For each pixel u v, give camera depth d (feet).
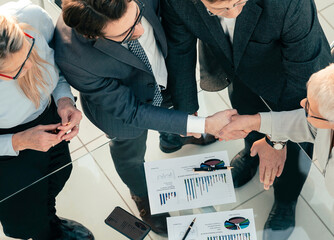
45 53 6.04
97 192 6.85
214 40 6.39
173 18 6.27
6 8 5.76
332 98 4.83
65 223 6.76
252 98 7.07
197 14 6.03
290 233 6.39
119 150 6.98
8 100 6.05
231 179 6.68
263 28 5.92
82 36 5.46
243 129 6.57
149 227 6.58
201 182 6.70
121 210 6.73
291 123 6.31
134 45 5.84
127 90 6.34
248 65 6.85
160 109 6.48
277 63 6.81
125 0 4.72
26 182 7.23
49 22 6.13
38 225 6.72
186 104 7.29
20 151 7.13
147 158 6.89
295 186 6.58
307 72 6.23
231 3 4.97
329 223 6.40
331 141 5.66
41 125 6.54
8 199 6.87
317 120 5.31
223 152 6.82
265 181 6.63
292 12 5.60
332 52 7.23
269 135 6.54
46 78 6.26
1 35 5.02
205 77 7.45
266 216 6.47
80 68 5.73
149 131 7.08
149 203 6.67
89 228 6.70
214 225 6.46
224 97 7.18
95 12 4.65
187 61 6.93
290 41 5.98
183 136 6.91
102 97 6.25
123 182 6.86
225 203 6.57
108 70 5.94
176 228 6.49
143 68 6.12
